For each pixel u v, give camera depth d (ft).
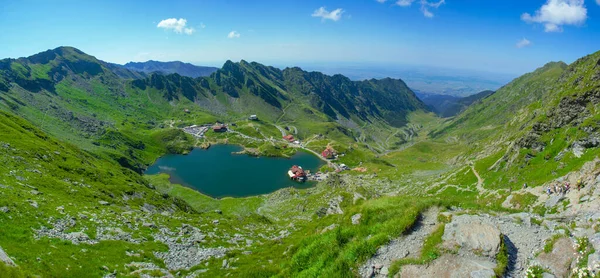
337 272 70.54
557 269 61.41
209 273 119.34
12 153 249.14
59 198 181.98
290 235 194.49
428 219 84.99
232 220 273.95
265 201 522.06
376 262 71.26
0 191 149.79
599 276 53.06
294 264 88.17
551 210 139.85
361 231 86.99
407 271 65.67
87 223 149.07
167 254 137.80
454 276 60.95
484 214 83.15
